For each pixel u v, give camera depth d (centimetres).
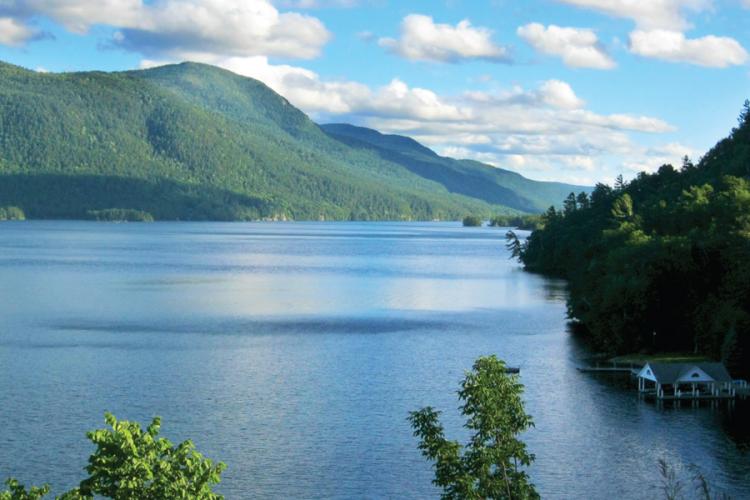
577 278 18588
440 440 4503
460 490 4322
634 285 12925
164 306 18212
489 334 14888
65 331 14650
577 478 7569
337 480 7388
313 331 14962
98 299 19275
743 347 11100
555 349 13475
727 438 8738
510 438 4438
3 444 8144
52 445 8138
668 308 13062
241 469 7612
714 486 7394
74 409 9400
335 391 10400
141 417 9138
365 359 12406
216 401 9844
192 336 14275
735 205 17325
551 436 8750
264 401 9875
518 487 4416
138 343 13512
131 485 3647
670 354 12688
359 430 8769
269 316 16850
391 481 7394
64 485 7181
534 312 17838
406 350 13188
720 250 13450
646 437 8744
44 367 11550
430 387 10662
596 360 12600
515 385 4509
